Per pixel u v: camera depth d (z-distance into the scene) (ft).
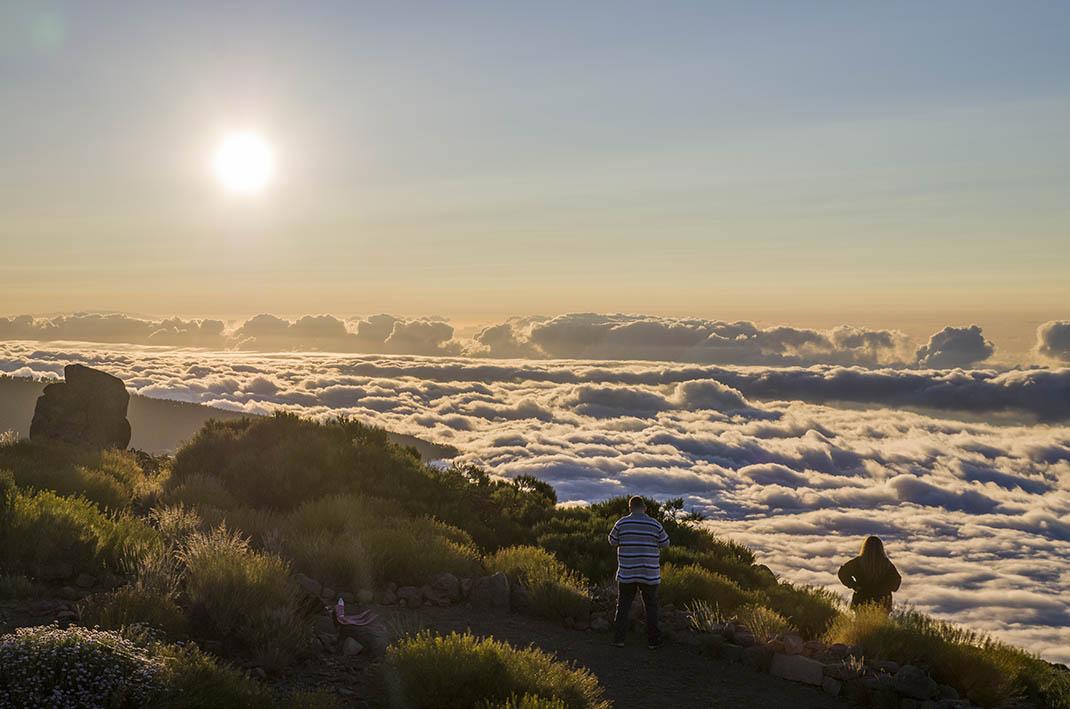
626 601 28.66
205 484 47.14
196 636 21.01
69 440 73.41
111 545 26.94
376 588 30.32
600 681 24.13
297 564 31.07
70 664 14.83
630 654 27.45
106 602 20.84
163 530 31.81
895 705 23.21
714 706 22.93
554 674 20.30
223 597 21.52
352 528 36.60
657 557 29.01
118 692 14.65
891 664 25.40
